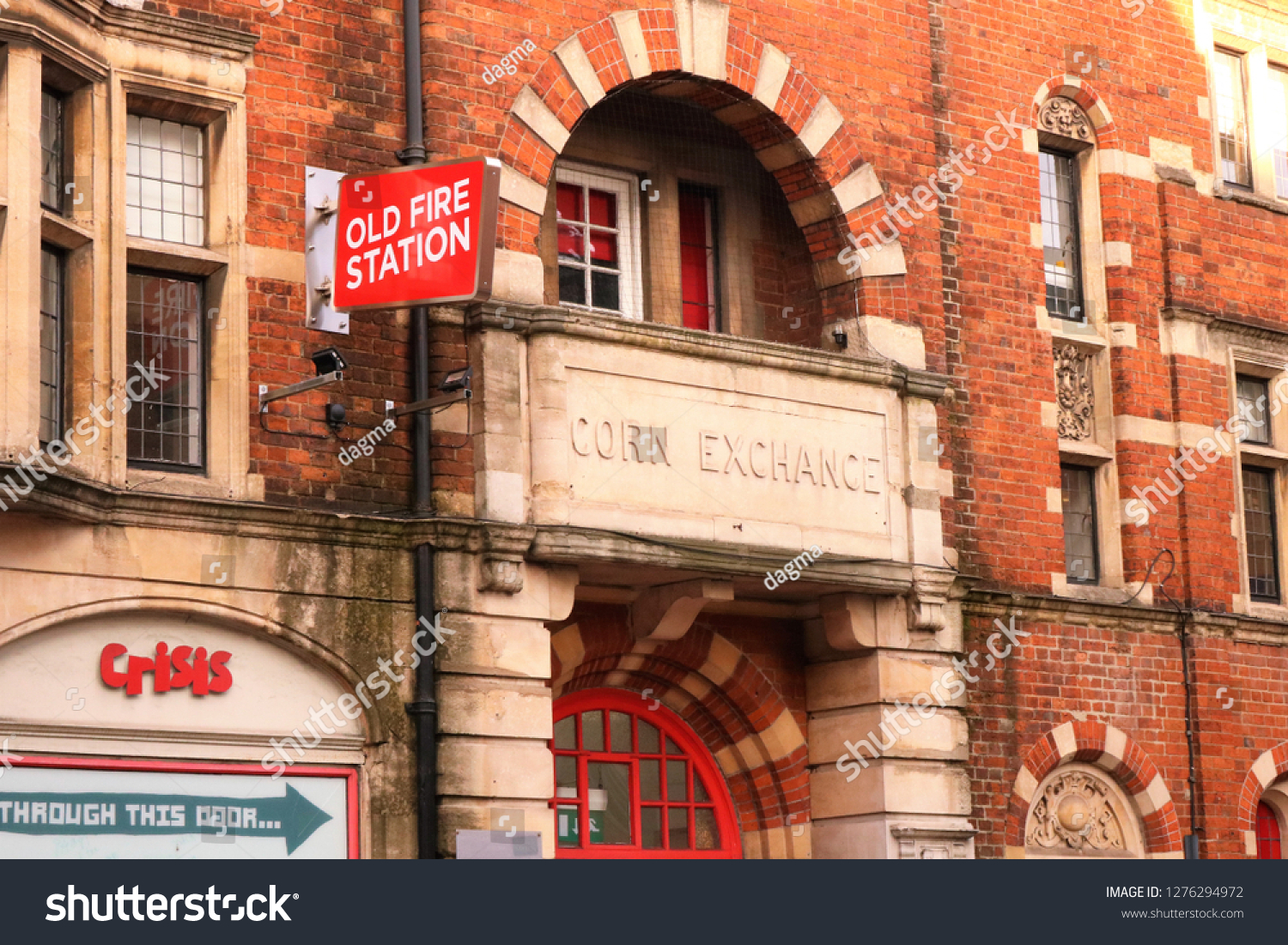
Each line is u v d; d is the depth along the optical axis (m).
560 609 14.53
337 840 13.59
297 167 14.13
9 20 12.34
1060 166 19.47
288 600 13.51
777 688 16.84
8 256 12.20
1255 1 21.08
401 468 14.25
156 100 13.61
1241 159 20.97
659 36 15.84
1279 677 19.66
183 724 13.05
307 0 14.36
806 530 15.73
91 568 12.70
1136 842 18.31
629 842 16.45
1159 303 19.58
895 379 16.50
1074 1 19.42
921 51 17.61
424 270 13.44
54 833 12.41
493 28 14.99
